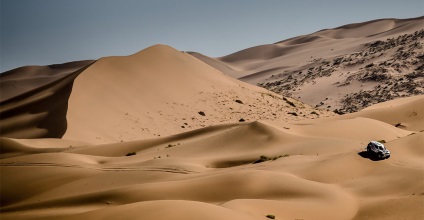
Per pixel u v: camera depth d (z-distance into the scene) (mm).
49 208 36625
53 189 46125
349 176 38750
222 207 24609
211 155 56188
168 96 105688
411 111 81062
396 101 104938
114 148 69250
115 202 35219
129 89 103875
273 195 32844
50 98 99688
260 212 26594
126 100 99000
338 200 31438
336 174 39094
